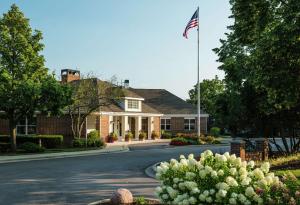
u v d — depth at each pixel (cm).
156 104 6275
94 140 3847
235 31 2525
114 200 1141
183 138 4444
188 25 3975
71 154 3077
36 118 4328
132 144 4522
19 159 2705
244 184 821
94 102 3988
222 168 867
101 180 1762
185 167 909
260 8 2241
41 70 3272
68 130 4172
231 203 800
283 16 1927
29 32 3262
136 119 5194
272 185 802
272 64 1936
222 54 2948
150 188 1541
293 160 2069
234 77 2650
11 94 3038
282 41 1842
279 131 2742
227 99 2669
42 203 1255
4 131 4409
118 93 4166
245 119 2634
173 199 878
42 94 3056
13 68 3147
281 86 1945
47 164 2422
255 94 2506
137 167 2277
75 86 4059
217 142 4634
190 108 6166
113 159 2748
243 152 2133
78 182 1702
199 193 840
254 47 2462
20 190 1495
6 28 3155
